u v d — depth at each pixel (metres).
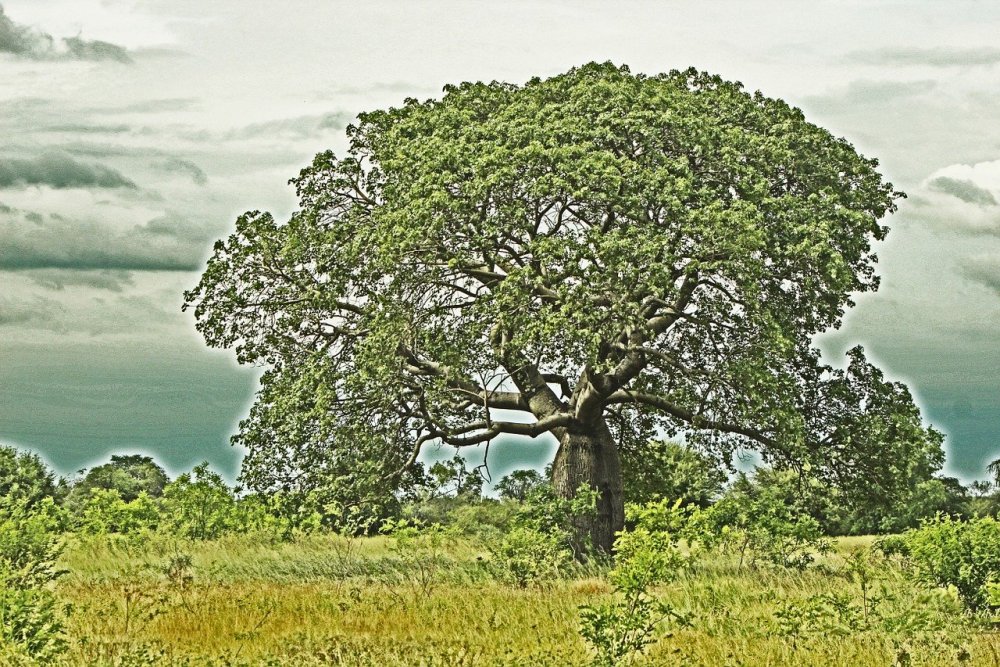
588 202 28.80
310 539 36.62
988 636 17.59
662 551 25.83
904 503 34.09
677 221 28.20
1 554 27.39
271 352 34.41
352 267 32.09
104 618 19.88
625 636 15.95
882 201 32.25
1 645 15.45
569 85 32.59
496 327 29.55
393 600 22.45
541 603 21.67
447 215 29.30
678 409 31.38
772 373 28.34
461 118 31.92
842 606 18.45
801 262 28.88
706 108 31.55
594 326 27.59
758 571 26.52
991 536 21.08
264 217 34.09
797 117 32.75
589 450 32.25
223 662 16.16
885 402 32.25
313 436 31.86
